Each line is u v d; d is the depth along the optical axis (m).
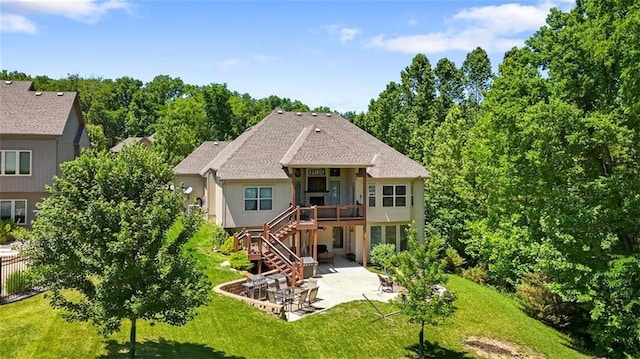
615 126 18.36
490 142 28.28
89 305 11.68
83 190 11.51
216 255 26.17
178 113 83.06
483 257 33.12
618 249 21.42
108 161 11.73
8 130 28.41
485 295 26.52
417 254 17.41
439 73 74.75
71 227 11.00
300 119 35.31
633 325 19.31
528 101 24.88
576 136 19.73
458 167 38.53
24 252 11.26
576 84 21.50
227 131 89.69
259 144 31.69
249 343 16.28
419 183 32.81
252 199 29.67
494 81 30.61
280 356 15.88
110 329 11.41
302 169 31.27
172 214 11.98
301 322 19.11
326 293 23.39
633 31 17.70
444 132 45.94
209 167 35.03
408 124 64.25
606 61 20.00
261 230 28.62
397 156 33.81
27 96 31.86
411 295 16.94
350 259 32.00
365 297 22.69
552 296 24.38
